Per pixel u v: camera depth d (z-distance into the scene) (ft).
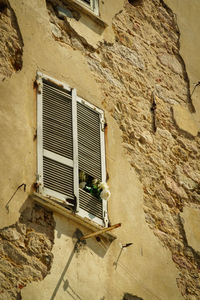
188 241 35.65
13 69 31.96
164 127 38.09
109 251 31.81
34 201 29.89
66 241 30.22
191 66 41.88
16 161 30.07
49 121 32.24
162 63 40.19
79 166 32.48
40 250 29.25
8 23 32.83
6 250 28.30
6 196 29.12
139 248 33.27
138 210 34.19
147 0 41.47
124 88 36.94
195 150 39.09
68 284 29.48
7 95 31.09
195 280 34.91
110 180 33.68
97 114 34.71
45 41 34.06
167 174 36.70
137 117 36.76
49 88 33.01
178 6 43.50
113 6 38.91
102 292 30.66
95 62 36.09
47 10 35.06
